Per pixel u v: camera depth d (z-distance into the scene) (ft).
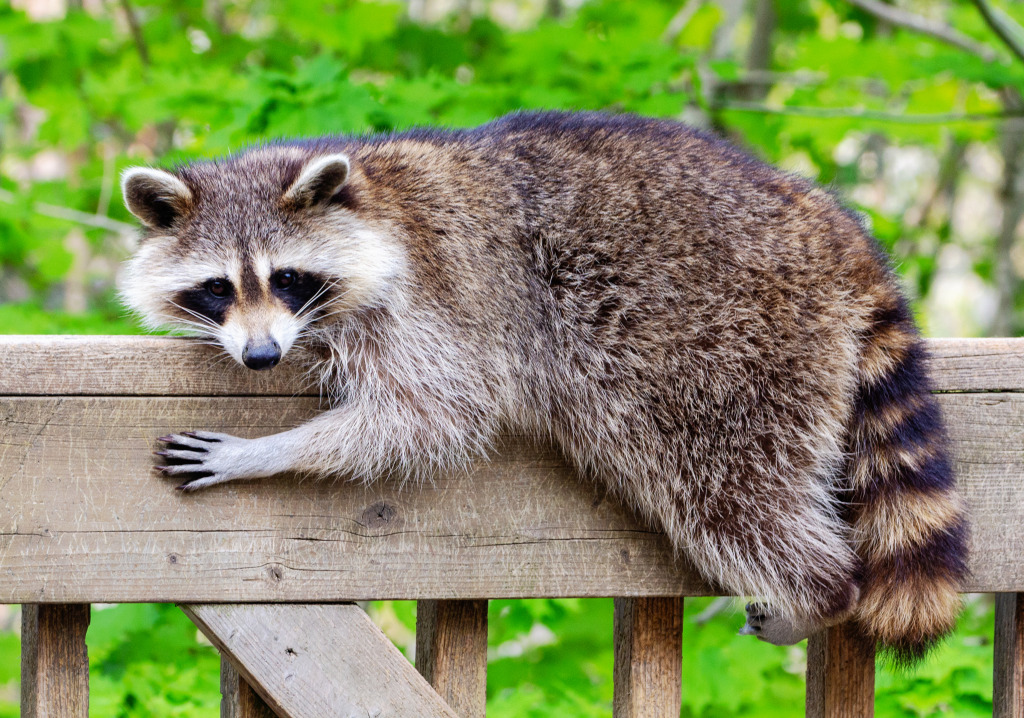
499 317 10.93
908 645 10.12
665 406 10.35
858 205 17.88
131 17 22.79
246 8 27.81
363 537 9.14
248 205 11.46
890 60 21.63
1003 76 19.47
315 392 9.50
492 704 15.31
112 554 8.73
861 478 10.33
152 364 8.91
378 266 10.93
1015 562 9.90
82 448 8.71
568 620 19.22
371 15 21.26
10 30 21.44
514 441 9.59
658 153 11.16
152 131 30.07
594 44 18.81
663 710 9.92
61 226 20.25
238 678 9.35
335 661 8.95
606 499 9.68
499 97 17.53
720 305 10.34
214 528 8.89
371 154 12.10
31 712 9.41
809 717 10.68
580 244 10.83
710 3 26.35
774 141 20.86
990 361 9.96
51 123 22.07
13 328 17.83
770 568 10.12
